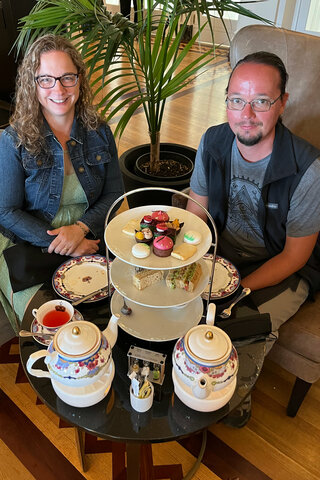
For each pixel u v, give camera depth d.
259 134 1.21
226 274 1.23
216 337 0.86
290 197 1.27
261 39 1.55
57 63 1.26
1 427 1.40
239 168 1.33
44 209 1.48
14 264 1.29
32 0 3.14
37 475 1.28
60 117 1.36
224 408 0.92
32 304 1.14
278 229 1.34
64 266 1.24
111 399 0.93
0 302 1.41
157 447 1.35
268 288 1.35
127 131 3.23
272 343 1.24
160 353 0.94
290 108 1.55
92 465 1.30
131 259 0.92
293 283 1.38
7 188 1.38
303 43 1.48
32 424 1.41
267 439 1.40
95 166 1.50
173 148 2.27
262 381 1.59
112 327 0.93
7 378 1.54
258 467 1.33
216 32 5.14
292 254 1.33
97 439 1.37
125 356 1.03
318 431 1.44
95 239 1.52
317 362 1.31
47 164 1.38
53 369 0.85
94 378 0.85
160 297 0.96
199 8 1.53
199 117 3.57
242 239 1.45
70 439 1.37
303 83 1.50
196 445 1.37
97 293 1.15
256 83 1.15
